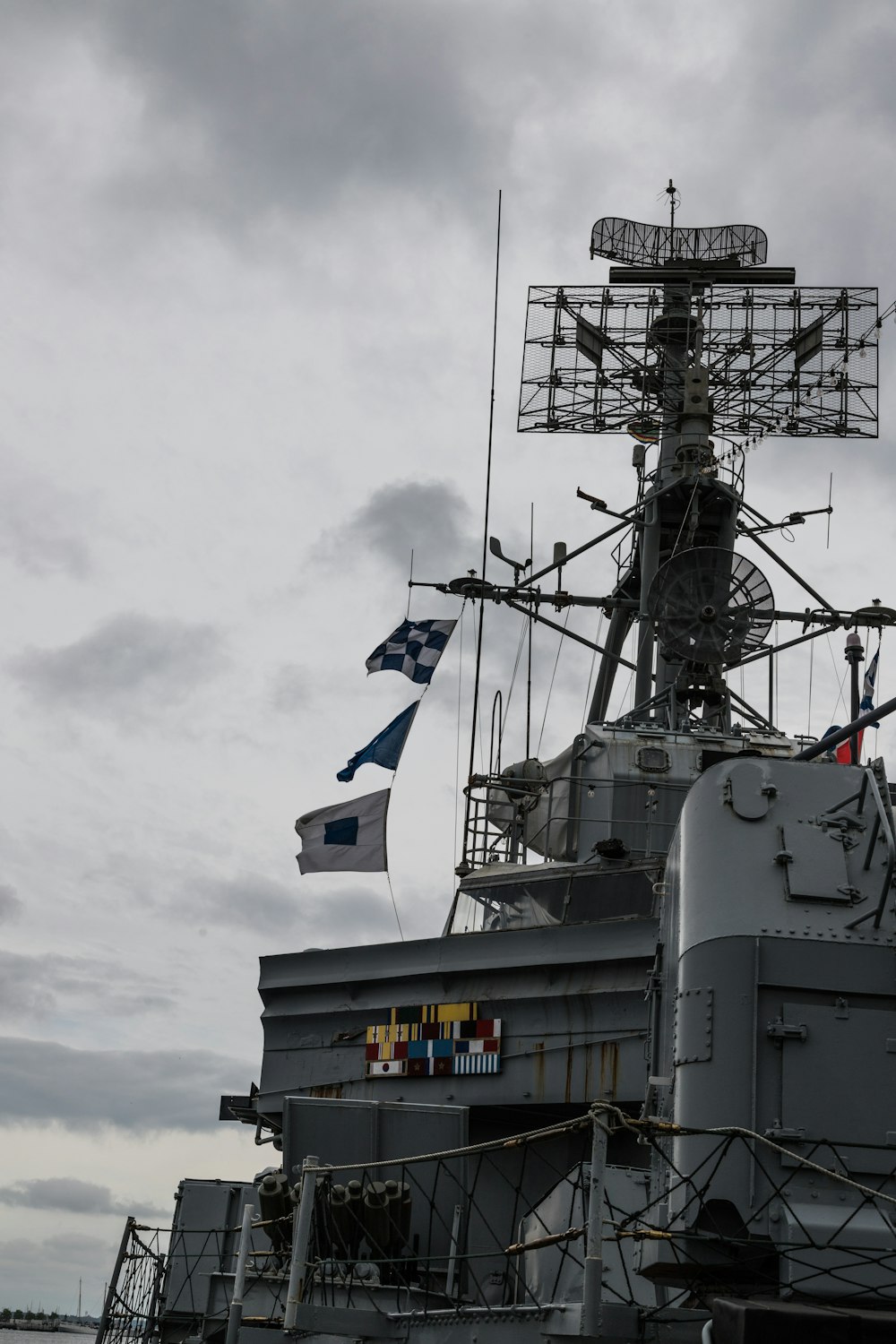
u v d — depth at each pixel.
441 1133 14.52
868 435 22.20
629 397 22.52
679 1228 8.70
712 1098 8.88
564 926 15.77
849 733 10.29
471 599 22.20
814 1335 7.20
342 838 20.06
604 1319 8.62
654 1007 11.22
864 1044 8.88
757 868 9.45
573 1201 9.88
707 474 21.02
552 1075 15.34
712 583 19.25
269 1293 14.20
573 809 18.17
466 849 18.88
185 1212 15.27
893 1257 8.20
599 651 21.59
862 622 21.67
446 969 16.16
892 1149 8.53
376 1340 10.65
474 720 19.41
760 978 9.04
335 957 16.98
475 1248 14.61
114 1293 14.59
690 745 18.59
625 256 23.11
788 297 22.77
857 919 9.22
